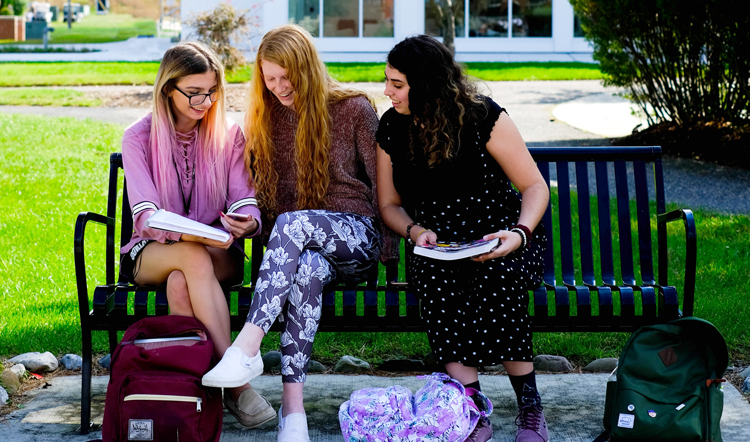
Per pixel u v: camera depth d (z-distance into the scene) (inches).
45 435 111.7
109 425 98.8
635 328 117.0
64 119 387.9
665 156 330.6
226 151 121.9
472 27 733.9
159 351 99.5
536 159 133.0
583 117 418.0
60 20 1371.8
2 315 159.2
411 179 116.5
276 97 123.5
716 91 325.1
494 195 115.0
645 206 130.1
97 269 188.2
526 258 110.0
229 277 119.4
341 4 712.4
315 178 121.6
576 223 225.6
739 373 133.6
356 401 103.6
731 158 316.8
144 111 429.4
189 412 97.3
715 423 102.4
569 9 729.0
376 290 118.3
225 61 504.4
